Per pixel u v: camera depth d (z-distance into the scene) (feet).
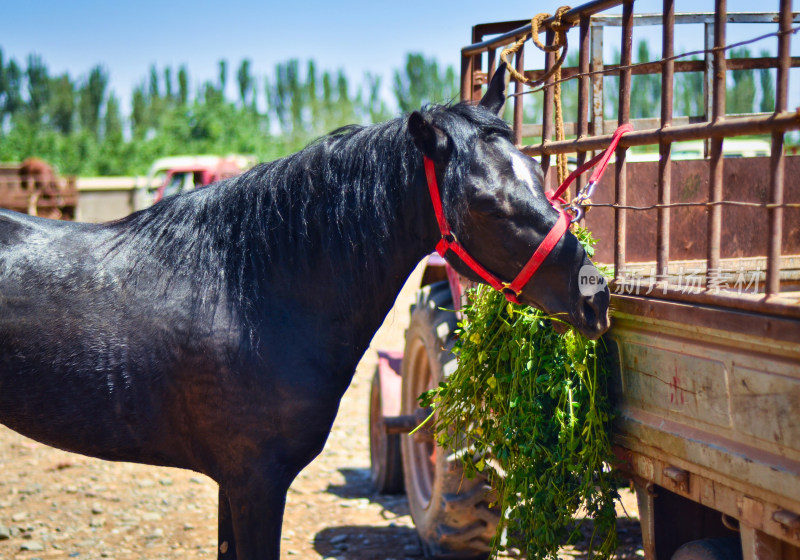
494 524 10.63
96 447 7.58
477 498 10.45
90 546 12.09
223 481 7.58
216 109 114.11
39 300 7.22
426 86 208.44
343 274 7.49
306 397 7.41
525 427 7.54
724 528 7.34
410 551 12.03
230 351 7.25
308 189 7.48
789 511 5.19
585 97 7.61
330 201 7.43
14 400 7.30
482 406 8.54
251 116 125.18
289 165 7.66
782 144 5.26
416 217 7.32
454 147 6.64
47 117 221.87
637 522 12.66
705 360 5.98
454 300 11.25
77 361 7.22
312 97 229.86
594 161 7.30
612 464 7.41
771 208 5.33
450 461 10.41
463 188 6.58
